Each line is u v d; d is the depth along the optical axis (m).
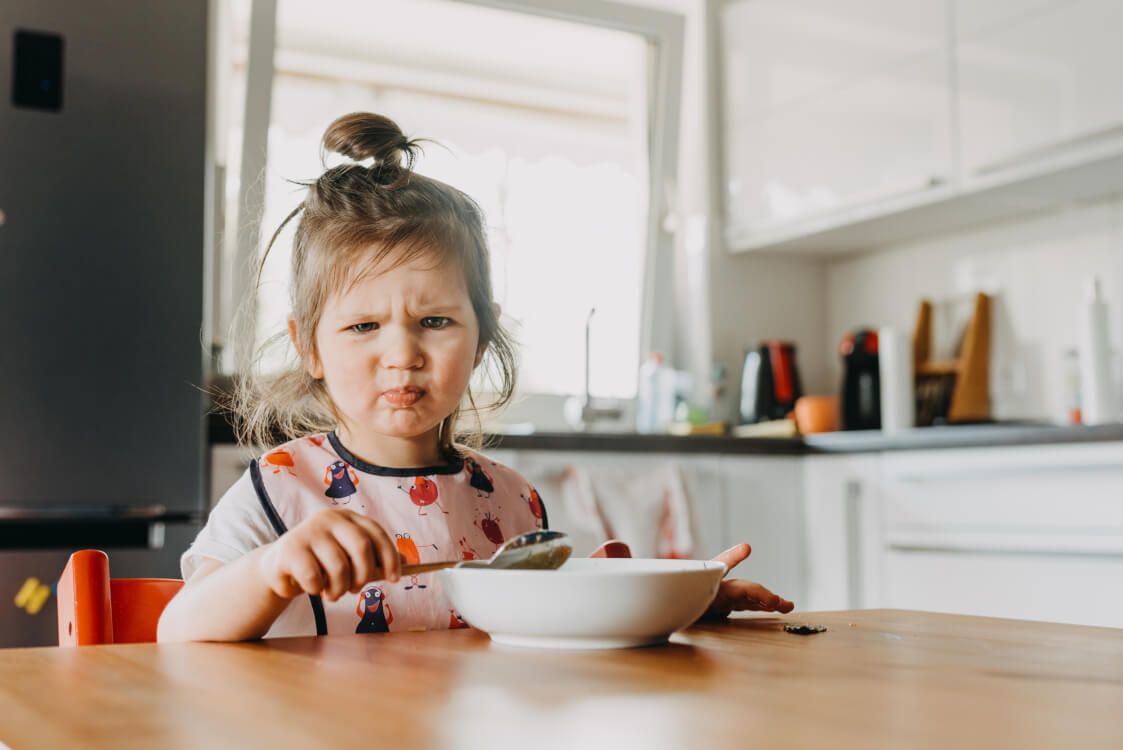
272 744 0.37
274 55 2.79
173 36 2.15
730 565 0.85
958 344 2.99
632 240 3.38
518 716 0.42
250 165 2.76
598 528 2.44
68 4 2.08
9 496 1.96
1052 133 2.37
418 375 0.95
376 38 2.96
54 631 1.95
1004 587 2.24
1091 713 0.44
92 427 2.03
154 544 2.06
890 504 2.54
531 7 3.11
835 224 2.94
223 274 2.69
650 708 0.44
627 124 3.36
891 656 0.61
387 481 1.00
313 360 1.03
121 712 0.43
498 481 1.09
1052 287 2.77
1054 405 2.74
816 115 2.99
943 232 3.06
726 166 3.32
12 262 2.00
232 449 2.14
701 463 2.67
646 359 3.37
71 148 2.06
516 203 3.17
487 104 3.13
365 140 1.05
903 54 2.74
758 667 0.56
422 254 0.96
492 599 0.64
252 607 0.69
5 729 0.40
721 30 3.36
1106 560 2.04
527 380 3.15
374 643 0.66
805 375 3.41
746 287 3.36
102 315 2.06
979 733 0.40
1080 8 2.31
